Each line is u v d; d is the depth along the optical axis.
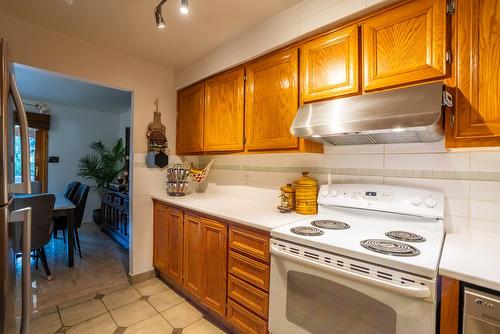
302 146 1.65
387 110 1.18
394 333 1.01
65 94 3.88
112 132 5.32
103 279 2.54
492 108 1.04
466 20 1.10
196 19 1.81
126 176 3.90
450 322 0.92
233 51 2.07
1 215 0.86
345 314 1.14
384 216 1.51
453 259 1.01
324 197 1.72
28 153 0.99
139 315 1.96
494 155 1.26
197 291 2.02
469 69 1.09
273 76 1.82
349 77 1.44
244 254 1.65
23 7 1.69
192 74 2.52
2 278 0.86
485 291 0.86
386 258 1.02
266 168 2.25
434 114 1.04
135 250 2.50
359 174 1.69
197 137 2.49
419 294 0.92
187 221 2.15
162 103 2.67
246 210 1.94
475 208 1.30
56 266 2.82
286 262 1.36
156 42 2.16
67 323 1.85
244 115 2.04
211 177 2.83
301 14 1.62
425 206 1.37
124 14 1.76
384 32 1.33
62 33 2.02
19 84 3.37
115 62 2.32
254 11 1.71
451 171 1.37
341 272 1.12
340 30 1.49
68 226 2.80
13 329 0.98
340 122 1.30
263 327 1.53
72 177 4.82
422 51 1.21
